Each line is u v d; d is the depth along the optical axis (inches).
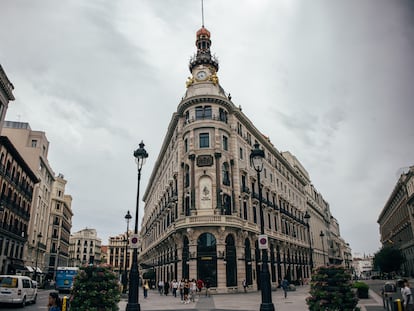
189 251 1407.5
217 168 1513.3
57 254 3225.9
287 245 2162.9
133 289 600.1
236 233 1470.2
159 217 2197.3
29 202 2251.5
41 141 2741.1
